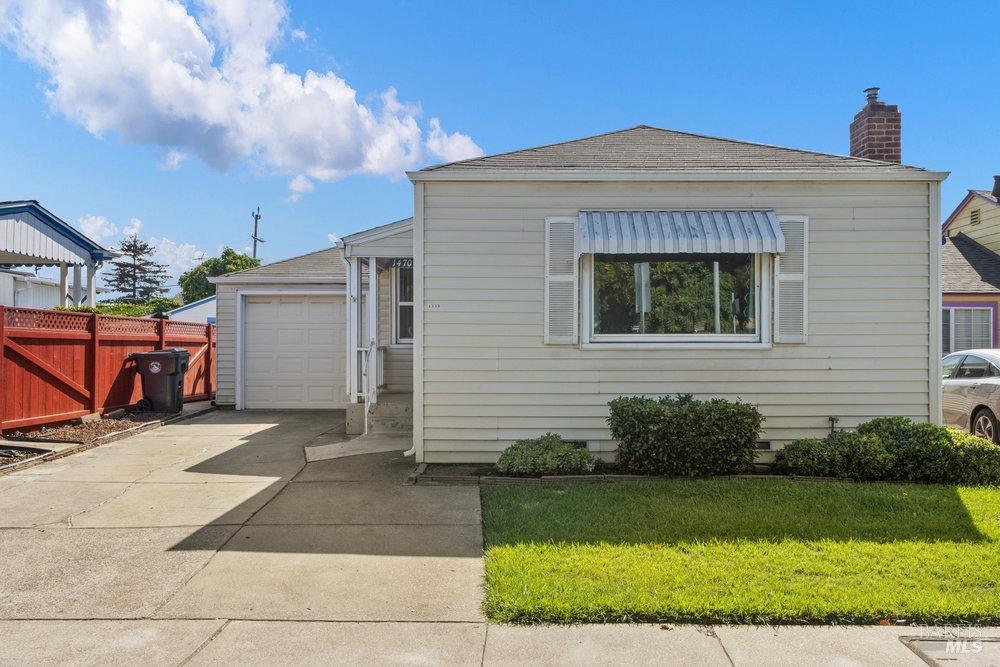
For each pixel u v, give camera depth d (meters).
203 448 8.82
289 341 13.39
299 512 5.82
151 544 4.98
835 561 4.46
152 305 40.66
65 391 9.80
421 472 7.24
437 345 7.73
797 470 7.12
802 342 7.68
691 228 7.50
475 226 7.75
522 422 7.74
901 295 7.70
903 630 3.62
